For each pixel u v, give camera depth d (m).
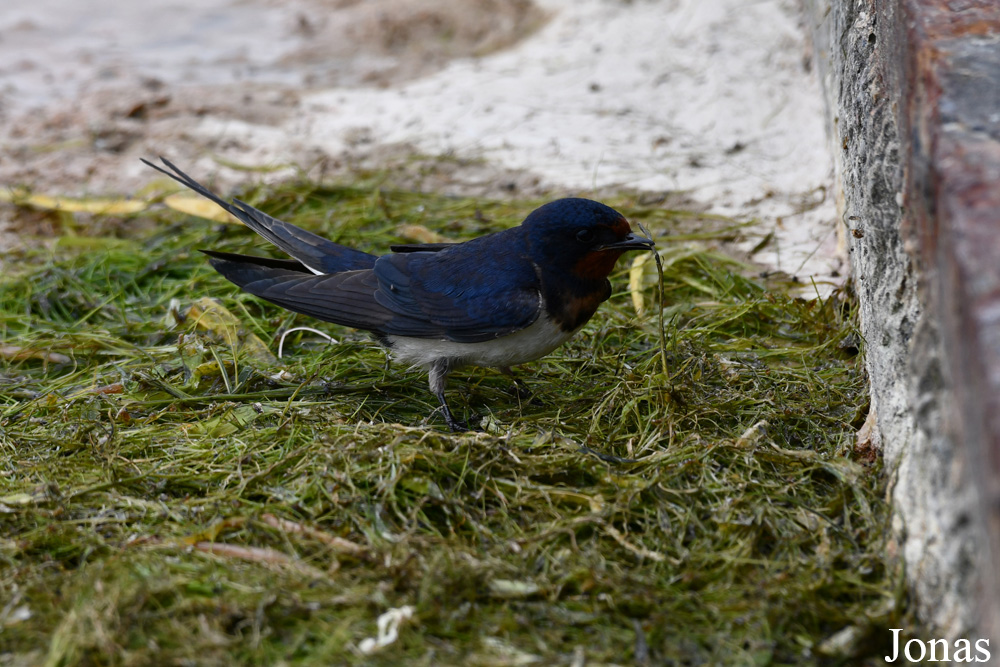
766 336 11.88
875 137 9.16
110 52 20.78
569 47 19.02
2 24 22.16
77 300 12.96
